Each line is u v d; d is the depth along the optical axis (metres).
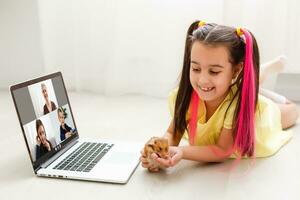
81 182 0.79
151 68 1.64
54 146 0.90
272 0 1.45
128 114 1.40
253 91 0.84
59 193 0.75
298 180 0.81
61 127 0.95
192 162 0.90
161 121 1.30
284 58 1.30
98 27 1.66
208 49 0.79
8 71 1.91
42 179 0.81
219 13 1.49
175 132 0.97
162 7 1.56
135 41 1.63
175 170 0.85
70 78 1.77
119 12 1.59
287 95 1.61
